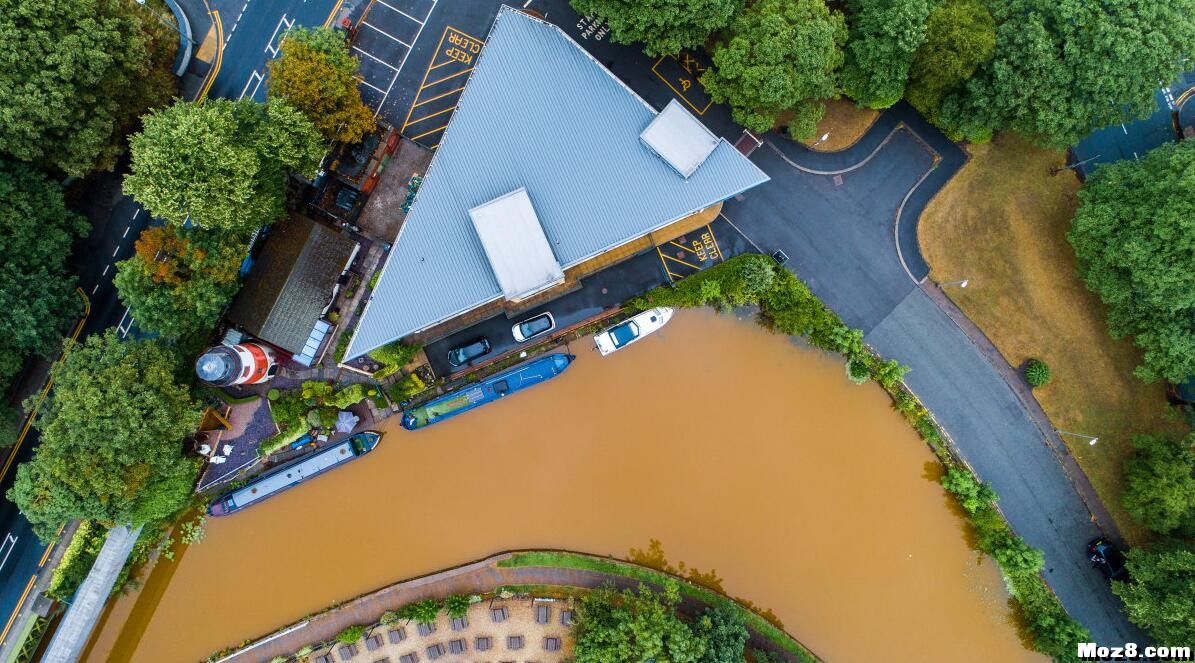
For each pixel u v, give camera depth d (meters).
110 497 56.47
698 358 66.88
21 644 61.75
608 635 59.25
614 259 65.75
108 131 57.00
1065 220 65.12
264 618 66.69
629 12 56.28
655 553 67.00
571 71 58.44
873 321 66.00
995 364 65.75
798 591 66.56
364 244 65.56
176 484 60.12
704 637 58.44
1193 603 55.84
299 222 62.31
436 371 66.31
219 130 52.06
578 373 66.88
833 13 60.41
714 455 67.31
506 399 66.94
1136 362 64.75
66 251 59.22
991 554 65.25
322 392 64.06
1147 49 52.47
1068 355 65.25
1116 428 64.88
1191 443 58.91
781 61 55.22
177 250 56.00
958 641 66.06
